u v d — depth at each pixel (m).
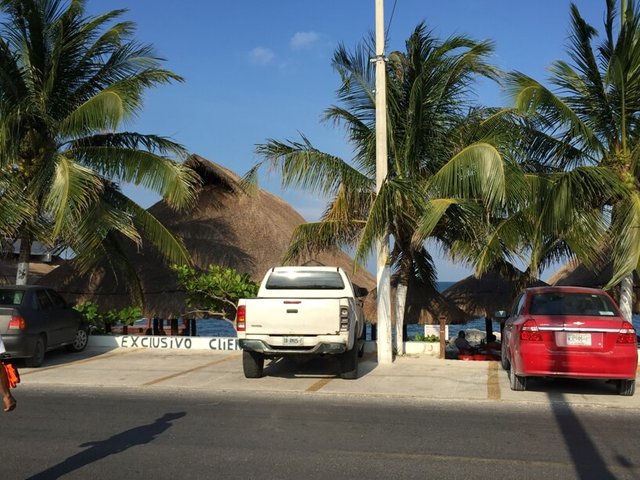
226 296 15.66
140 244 15.91
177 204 16.12
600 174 12.84
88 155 15.95
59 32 15.67
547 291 10.74
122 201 16.62
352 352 11.34
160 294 17.22
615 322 9.68
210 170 19.50
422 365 13.18
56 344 13.81
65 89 16.39
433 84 14.29
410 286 17.17
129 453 6.65
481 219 14.41
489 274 17.95
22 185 15.77
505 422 8.19
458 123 14.61
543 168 15.55
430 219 12.63
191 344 15.75
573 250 14.50
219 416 8.47
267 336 10.89
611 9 14.18
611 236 14.02
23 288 13.29
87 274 18.14
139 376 11.87
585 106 14.88
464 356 15.23
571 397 9.91
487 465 6.28
